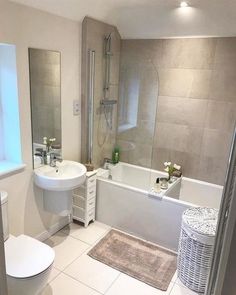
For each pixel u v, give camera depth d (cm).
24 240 195
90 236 278
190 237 204
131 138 334
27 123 226
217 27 261
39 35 220
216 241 79
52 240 269
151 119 317
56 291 208
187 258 212
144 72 311
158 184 279
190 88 300
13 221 231
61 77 253
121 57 328
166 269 236
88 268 233
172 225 258
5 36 193
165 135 327
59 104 257
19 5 198
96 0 235
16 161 231
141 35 307
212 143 302
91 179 282
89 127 294
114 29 303
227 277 70
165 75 310
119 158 340
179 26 274
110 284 218
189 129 311
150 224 271
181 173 325
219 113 291
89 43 270
